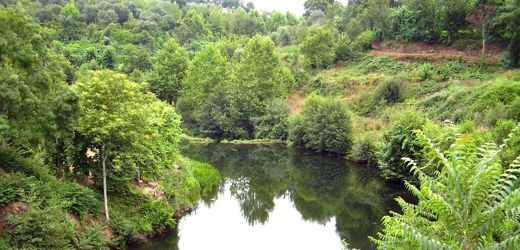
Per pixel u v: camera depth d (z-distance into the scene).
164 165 24.66
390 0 66.81
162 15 117.19
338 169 35.38
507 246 5.46
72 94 14.57
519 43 40.88
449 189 6.06
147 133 19.45
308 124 43.75
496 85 31.34
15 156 14.86
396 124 28.08
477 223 5.70
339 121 40.06
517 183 6.65
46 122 14.06
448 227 5.92
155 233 17.98
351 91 54.03
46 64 15.58
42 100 14.39
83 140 16.34
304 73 63.75
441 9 52.66
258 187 30.19
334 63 65.00
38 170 15.00
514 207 5.65
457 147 6.00
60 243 12.65
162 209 18.89
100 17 102.69
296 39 87.56
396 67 53.97
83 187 15.84
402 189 28.03
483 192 5.67
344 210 24.34
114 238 15.52
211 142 50.91
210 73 59.22
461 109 32.59
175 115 25.61
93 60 68.00
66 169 16.97
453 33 52.53
